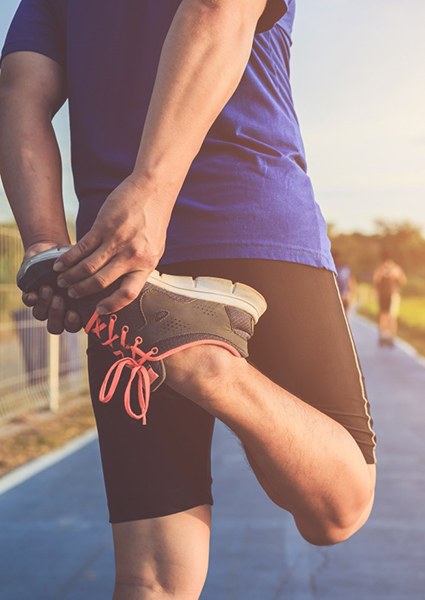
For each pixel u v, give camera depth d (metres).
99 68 1.87
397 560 5.76
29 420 12.03
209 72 1.52
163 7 1.81
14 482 8.23
